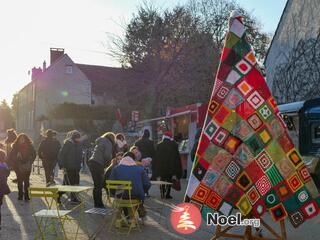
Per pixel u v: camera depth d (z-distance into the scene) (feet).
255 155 15.58
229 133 15.64
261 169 15.57
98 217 25.43
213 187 15.47
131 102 90.63
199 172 15.52
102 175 26.99
